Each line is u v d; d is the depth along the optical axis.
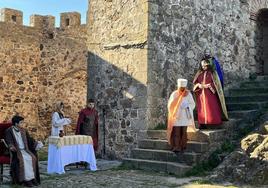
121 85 10.60
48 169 8.91
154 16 10.11
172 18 10.50
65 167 9.46
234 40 12.22
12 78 18.72
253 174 7.40
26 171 7.41
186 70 10.77
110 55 10.94
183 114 8.55
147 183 7.45
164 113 10.24
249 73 12.66
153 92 10.02
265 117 9.57
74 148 9.00
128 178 7.95
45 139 19.12
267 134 8.62
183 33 10.74
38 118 19.31
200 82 9.43
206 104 9.22
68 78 19.34
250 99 10.74
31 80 19.22
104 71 11.08
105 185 7.31
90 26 11.52
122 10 10.67
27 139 7.87
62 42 19.47
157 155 8.93
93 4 11.49
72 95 19.27
